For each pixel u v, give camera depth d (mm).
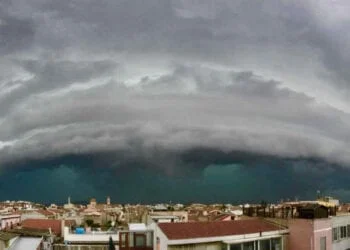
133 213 147000
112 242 60500
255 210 58750
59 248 70562
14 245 62188
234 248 46000
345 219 61562
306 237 51562
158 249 43156
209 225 46812
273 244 50875
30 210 159375
